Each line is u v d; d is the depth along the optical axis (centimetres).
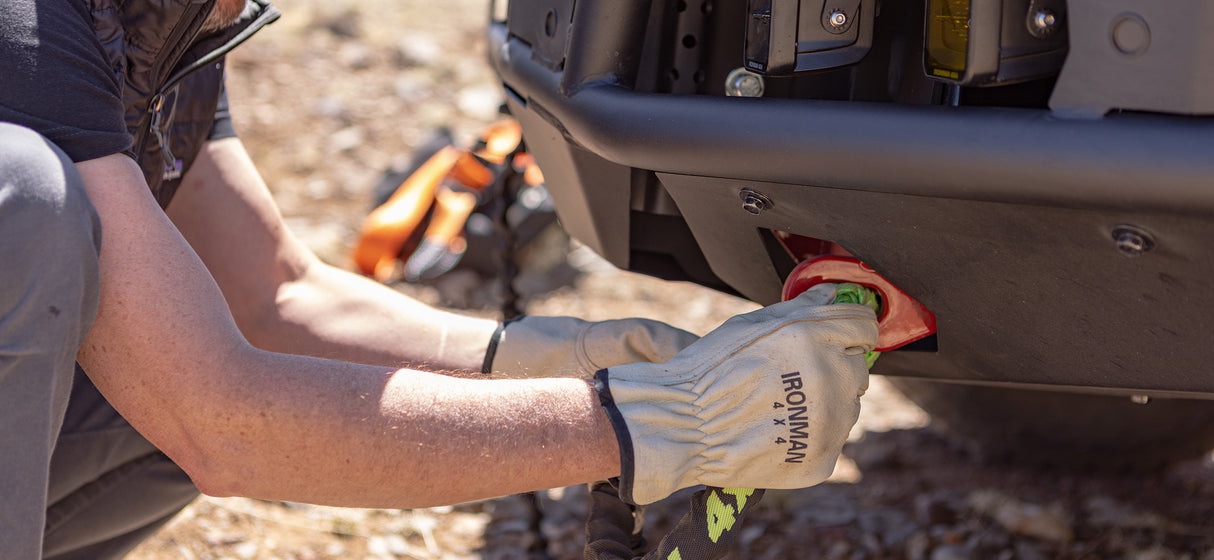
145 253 105
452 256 344
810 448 114
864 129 104
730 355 116
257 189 166
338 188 414
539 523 199
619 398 113
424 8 570
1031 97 111
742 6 134
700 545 118
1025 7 102
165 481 155
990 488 230
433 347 154
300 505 225
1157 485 224
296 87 482
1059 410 211
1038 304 111
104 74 108
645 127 119
